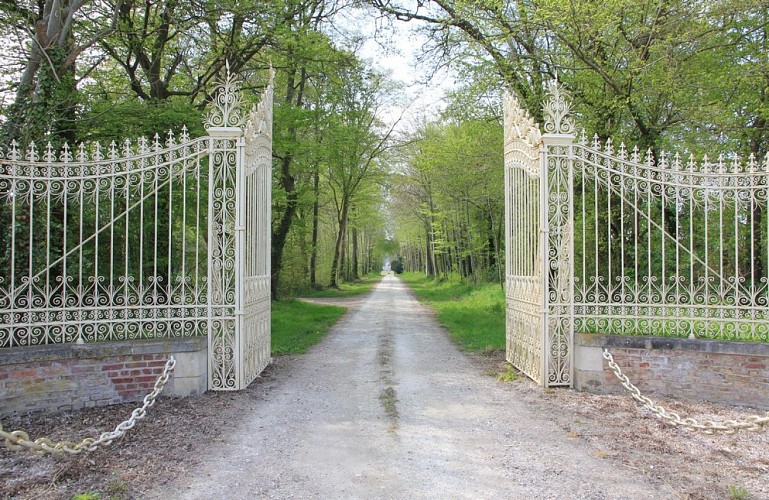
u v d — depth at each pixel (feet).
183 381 22.50
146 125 36.81
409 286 143.13
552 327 24.61
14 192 20.79
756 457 16.35
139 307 22.45
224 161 23.62
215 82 47.42
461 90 53.52
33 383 20.04
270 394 23.75
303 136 72.84
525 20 39.60
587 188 38.17
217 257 23.84
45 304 21.11
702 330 23.39
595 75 40.60
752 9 36.73
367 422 19.74
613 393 23.57
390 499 13.26
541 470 15.15
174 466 15.33
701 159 38.55
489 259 101.96
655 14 38.01
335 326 51.16
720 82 39.29
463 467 15.38
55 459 15.74
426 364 31.14
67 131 30.40
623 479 14.53
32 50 29.43
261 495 13.48
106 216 27.86
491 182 67.97
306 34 48.67
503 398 23.16
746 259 36.22
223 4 40.88
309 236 113.09
